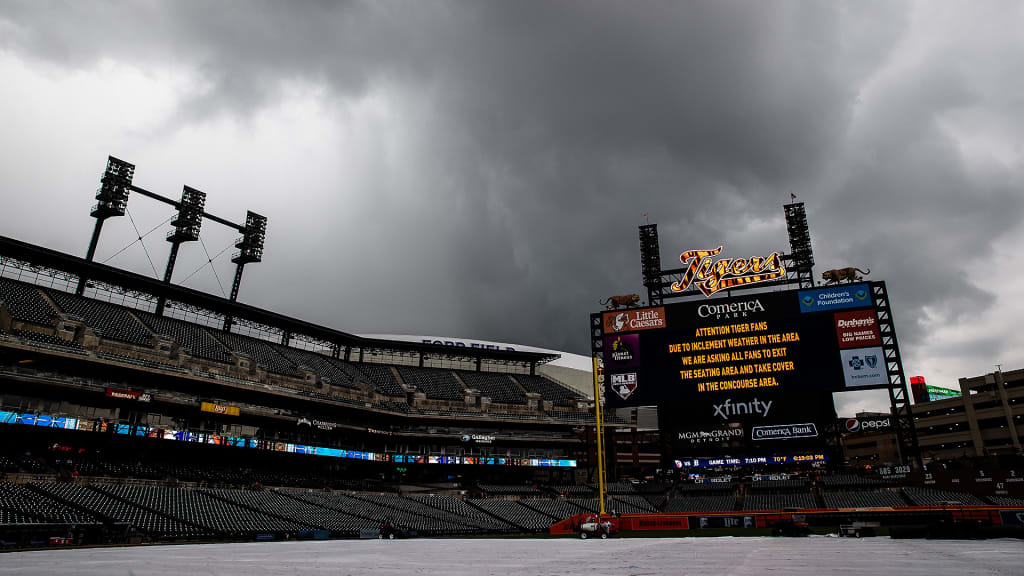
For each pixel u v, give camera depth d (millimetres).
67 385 47906
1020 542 27406
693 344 63000
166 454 56125
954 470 59250
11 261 57625
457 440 72062
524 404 78438
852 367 58156
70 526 34031
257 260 74688
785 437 58500
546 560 17938
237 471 59188
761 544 28594
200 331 66938
